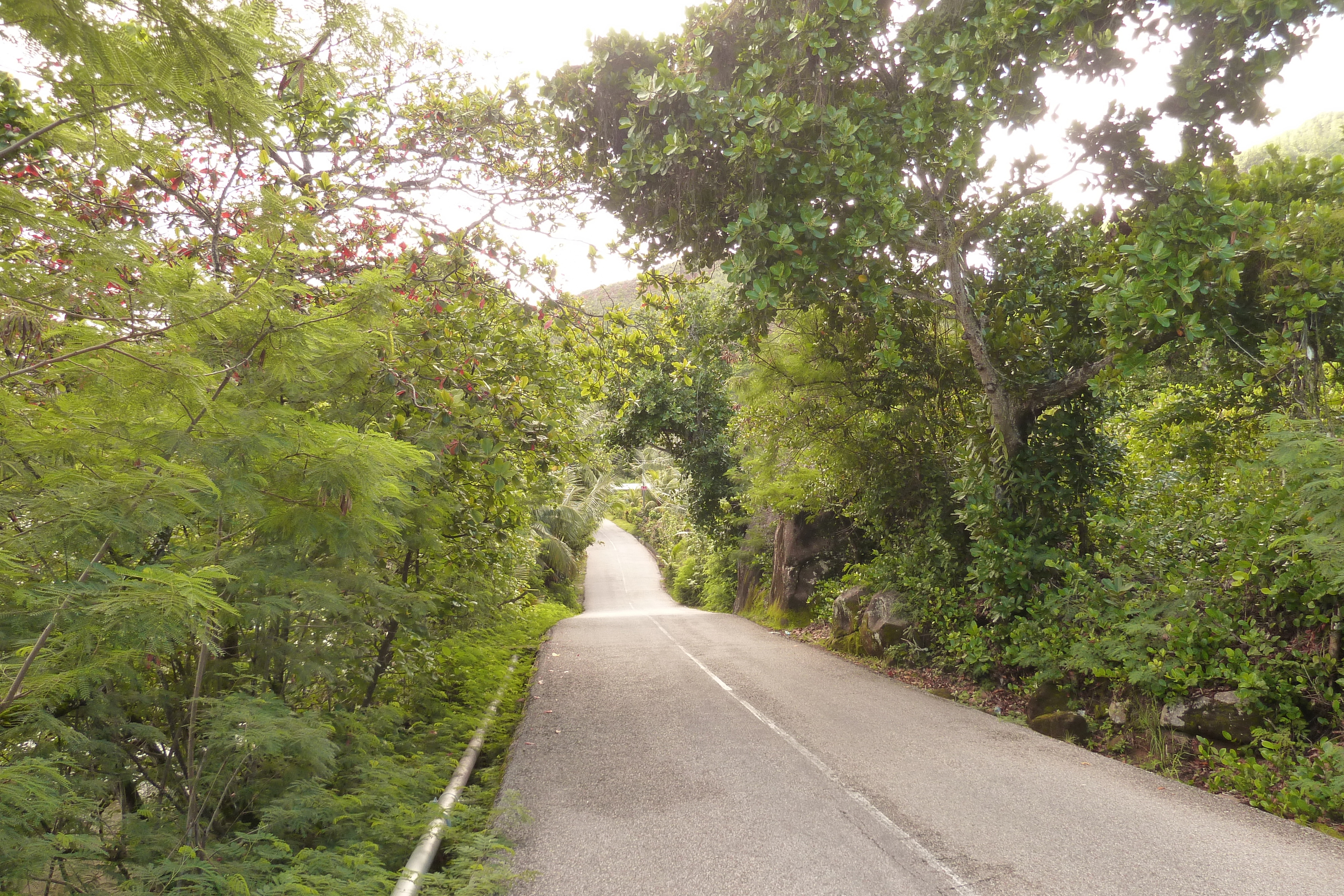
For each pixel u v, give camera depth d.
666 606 31.41
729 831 4.45
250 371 3.43
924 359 10.58
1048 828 4.44
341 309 3.74
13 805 2.37
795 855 4.08
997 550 8.70
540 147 8.55
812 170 7.29
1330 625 5.66
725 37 8.07
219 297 3.07
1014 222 9.91
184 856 3.11
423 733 6.48
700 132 7.78
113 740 3.59
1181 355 7.71
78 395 2.79
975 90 7.22
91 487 2.58
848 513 13.45
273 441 3.06
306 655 4.70
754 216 7.35
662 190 8.36
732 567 23.67
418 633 6.49
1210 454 8.28
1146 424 9.15
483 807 4.96
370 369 5.10
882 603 11.27
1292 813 4.74
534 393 7.83
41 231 2.52
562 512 30.81
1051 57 6.68
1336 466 4.79
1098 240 8.61
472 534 8.67
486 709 8.04
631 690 8.99
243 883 2.86
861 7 6.81
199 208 5.44
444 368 6.05
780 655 11.77
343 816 3.89
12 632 2.72
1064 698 7.26
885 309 8.73
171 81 2.80
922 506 11.41
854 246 7.34
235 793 4.07
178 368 2.76
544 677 10.22
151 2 2.49
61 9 2.41
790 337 11.95
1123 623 6.72
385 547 5.51
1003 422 9.32
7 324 2.50
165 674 4.29
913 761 5.87
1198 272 6.76
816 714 7.54
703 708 7.88
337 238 4.47
